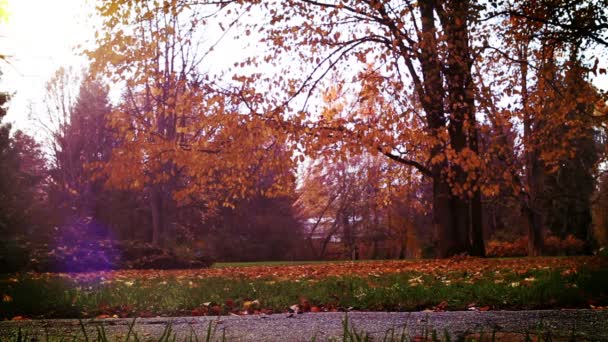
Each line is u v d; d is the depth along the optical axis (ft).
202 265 59.16
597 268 25.81
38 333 13.99
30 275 40.14
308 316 16.05
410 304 19.11
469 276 28.78
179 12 48.65
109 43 49.88
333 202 139.74
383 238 134.21
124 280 33.04
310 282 26.78
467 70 46.73
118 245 57.11
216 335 13.42
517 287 20.93
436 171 55.88
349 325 14.26
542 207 96.43
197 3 48.29
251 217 129.49
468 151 45.85
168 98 50.70
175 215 122.21
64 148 135.44
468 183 47.80
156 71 51.93
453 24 46.11
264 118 45.65
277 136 46.26
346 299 20.27
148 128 52.54
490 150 50.42
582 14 41.27
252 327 14.46
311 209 140.56
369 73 48.60
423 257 111.75
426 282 25.35
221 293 22.98
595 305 18.53
